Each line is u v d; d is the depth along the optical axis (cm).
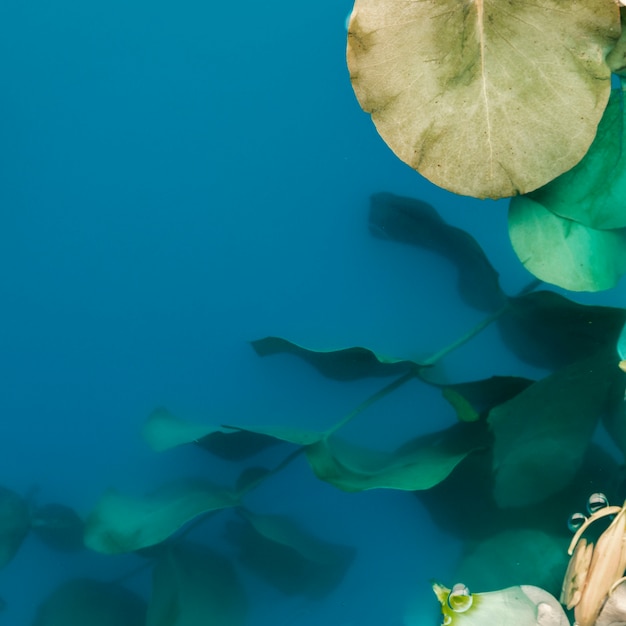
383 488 28
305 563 28
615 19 24
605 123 26
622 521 25
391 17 24
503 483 27
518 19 24
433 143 25
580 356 28
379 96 25
